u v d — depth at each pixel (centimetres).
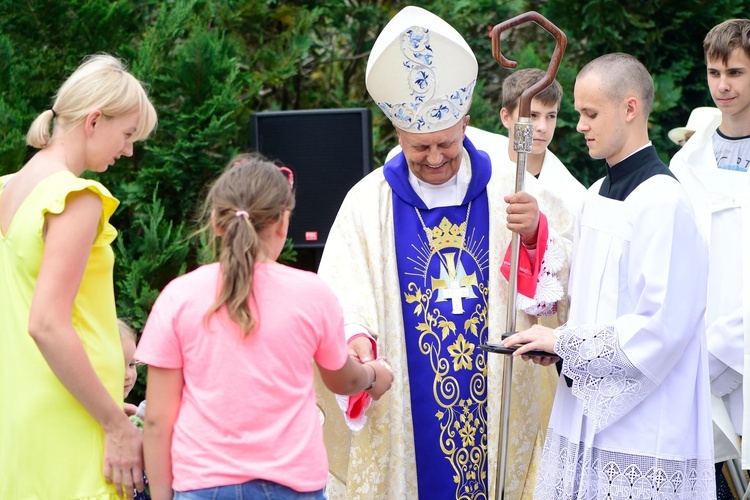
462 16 776
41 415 353
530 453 481
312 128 666
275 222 344
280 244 352
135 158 704
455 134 457
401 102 448
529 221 431
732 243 523
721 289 520
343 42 820
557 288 450
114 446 355
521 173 430
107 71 367
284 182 347
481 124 762
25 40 675
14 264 356
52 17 671
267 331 332
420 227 479
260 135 666
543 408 495
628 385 404
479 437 477
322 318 341
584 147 797
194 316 334
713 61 536
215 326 332
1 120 631
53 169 357
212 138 682
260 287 335
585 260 423
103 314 368
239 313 329
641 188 407
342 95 809
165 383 338
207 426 330
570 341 406
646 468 407
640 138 416
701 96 827
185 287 340
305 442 335
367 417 466
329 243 482
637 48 815
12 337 357
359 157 669
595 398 406
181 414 338
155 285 659
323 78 823
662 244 397
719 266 522
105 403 350
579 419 419
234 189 340
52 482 353
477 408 476
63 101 364
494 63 827
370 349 447
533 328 419
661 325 395
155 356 336
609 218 415
